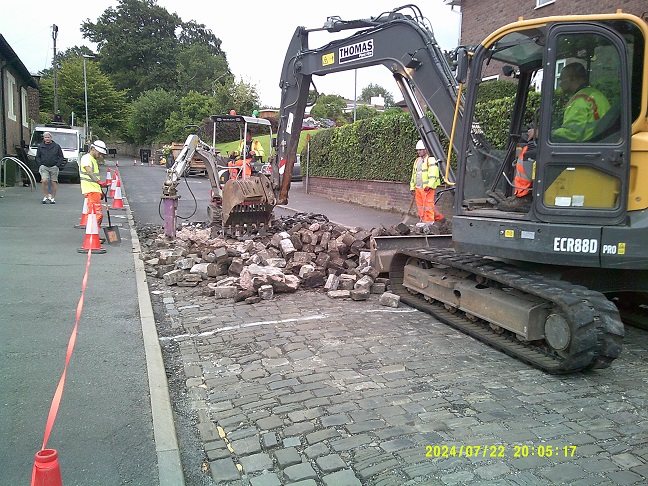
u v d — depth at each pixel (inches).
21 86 995.9
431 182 462.0
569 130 193.2
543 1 599.5
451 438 147.1
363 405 167.0
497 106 316.8
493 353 215.3
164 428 149.1
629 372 197.2
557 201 195.9
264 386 181.8
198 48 2758.4
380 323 253.1
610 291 213.9
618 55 185.3
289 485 127.0
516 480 127.9
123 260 359.9
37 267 330.0
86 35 2945.4
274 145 480.7
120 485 124.7
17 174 830.5
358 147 729.0
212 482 129.6
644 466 134.6
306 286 315.3
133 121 2251.5
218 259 323.0
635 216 186.9
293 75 402.0
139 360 196.9
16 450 136.3
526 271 218.8
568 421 158.1
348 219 593.0
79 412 157.5
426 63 295.7
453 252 273.6
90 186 406.3
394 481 127.4
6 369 184.9
